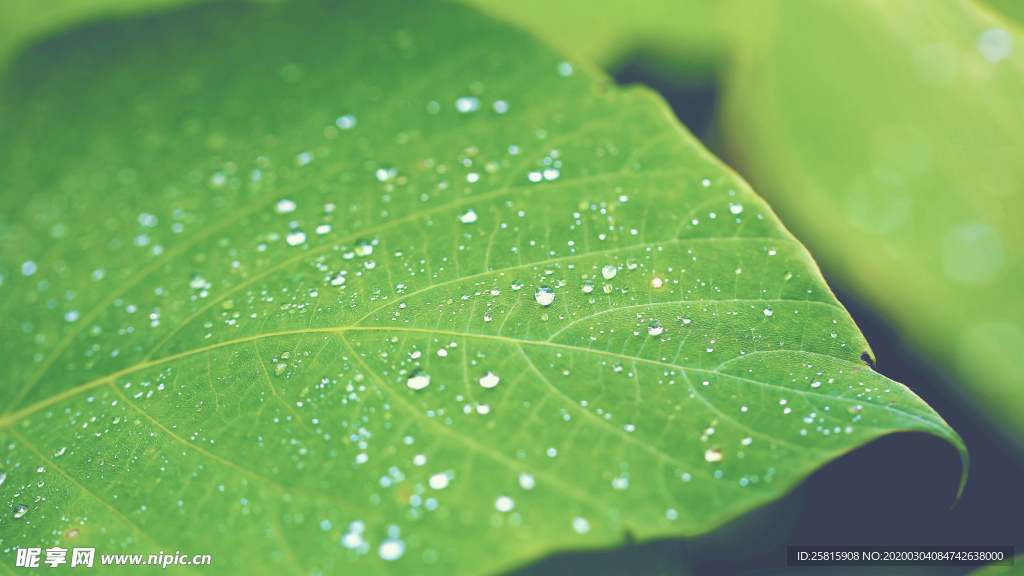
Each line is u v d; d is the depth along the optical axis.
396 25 0.23
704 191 0.21
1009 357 0.23
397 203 0.21
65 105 0.23
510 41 0.23
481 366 0.20
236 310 0.21
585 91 0.22
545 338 0.20
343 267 0.21
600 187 0.21
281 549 0.19
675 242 0.21
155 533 0.20
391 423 0.20
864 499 0.22
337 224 0.21
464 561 0.19
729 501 0.19
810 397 0.20
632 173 0.21
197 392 0.20
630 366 0.20
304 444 0.20
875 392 0.19
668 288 0.20
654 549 0.20
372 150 0.22
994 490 0.22
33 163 0.23
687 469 0.19
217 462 0.20
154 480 0.20
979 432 0.23
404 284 0.21
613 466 0.19
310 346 0.20
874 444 0.22
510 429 0.20
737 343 0.20
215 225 0.22
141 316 0.21
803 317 0.20
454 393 0.20
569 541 0.19
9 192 0.23
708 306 0.20
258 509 0.20
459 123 0.22
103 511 0.20
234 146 0.23
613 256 0.21
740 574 0.22
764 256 0.20
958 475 0.22
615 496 0.19
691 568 0.20
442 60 0.23
